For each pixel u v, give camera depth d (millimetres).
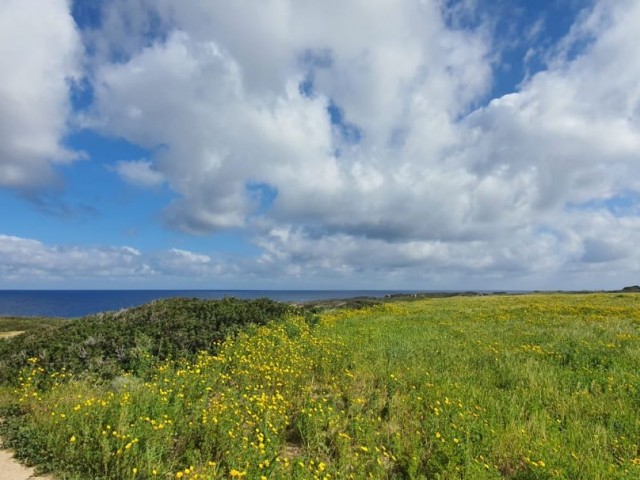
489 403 7992
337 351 11719
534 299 37281
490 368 10875
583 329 16703
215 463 5594
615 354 11852
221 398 7938
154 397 7570
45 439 6297
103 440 5789
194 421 6730
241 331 14367
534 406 7883
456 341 14312
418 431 6844
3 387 9445
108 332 12523
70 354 11047
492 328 17719
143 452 5824
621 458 6012
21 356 10977
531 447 6188
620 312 23094
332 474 5730
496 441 6316
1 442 6613
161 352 11867
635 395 8508
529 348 12805
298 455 6426
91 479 5387
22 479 5527
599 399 8383
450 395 8438
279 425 6973
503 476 5746
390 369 10172
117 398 7469
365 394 8648
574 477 5383
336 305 39062
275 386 9094
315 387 9070
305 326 16844
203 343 12953
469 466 5461
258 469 5496
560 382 9594
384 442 6758
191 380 8852
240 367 10062
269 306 19484
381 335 15383
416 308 30297
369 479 5434
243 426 6691
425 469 5914
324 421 7000
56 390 8711
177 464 5840
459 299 42469
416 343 13805
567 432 6879
